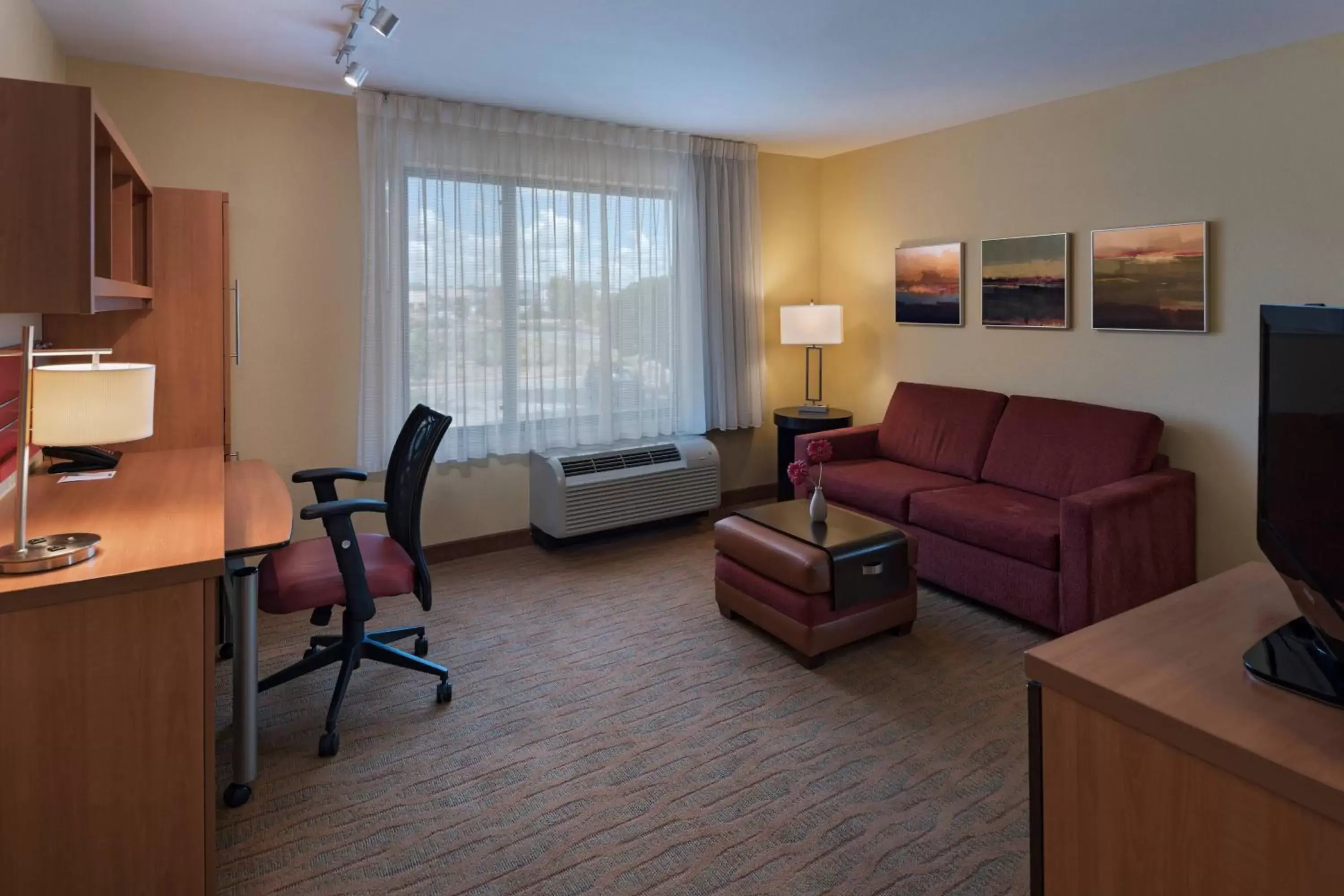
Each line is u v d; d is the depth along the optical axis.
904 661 3.00
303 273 3.75
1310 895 0.89
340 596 2.43
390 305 3.88
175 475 2.58
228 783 2.24
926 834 2.00
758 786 2.21
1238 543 3.44
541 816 2.09
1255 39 3.10
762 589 3.09
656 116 4.31
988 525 3.35
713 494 4.83
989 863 1.89
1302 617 1.28
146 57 3.24
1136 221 3.70
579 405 4.53
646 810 2.11
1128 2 2.75
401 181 3.86
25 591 1.48
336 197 3.80
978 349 4.50
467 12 2.82
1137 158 3.68
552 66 3.43
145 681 1.60
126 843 1.62
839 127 4.55
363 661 3.02
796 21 2.92
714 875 1.86
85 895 1.60
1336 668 1.09
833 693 2.75
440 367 4.05
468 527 4.30
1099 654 1.18
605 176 4.45
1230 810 0.96
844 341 5.35
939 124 4.47
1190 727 0.98
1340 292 3.07
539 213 4.27
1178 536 3.38
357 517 3.97
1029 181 4.15
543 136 4.25
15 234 1.59
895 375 5.01
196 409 3.14
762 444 5.44
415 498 2.59
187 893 1.68
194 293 3.11
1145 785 1.06
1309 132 3.12
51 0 2.68
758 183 5.16
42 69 2.83
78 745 1.56
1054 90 3.81
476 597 3.70
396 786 2.22
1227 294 3.40
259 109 3.59
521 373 4.30
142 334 3.05
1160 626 1.28
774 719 2.58
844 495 4.14
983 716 2.58
